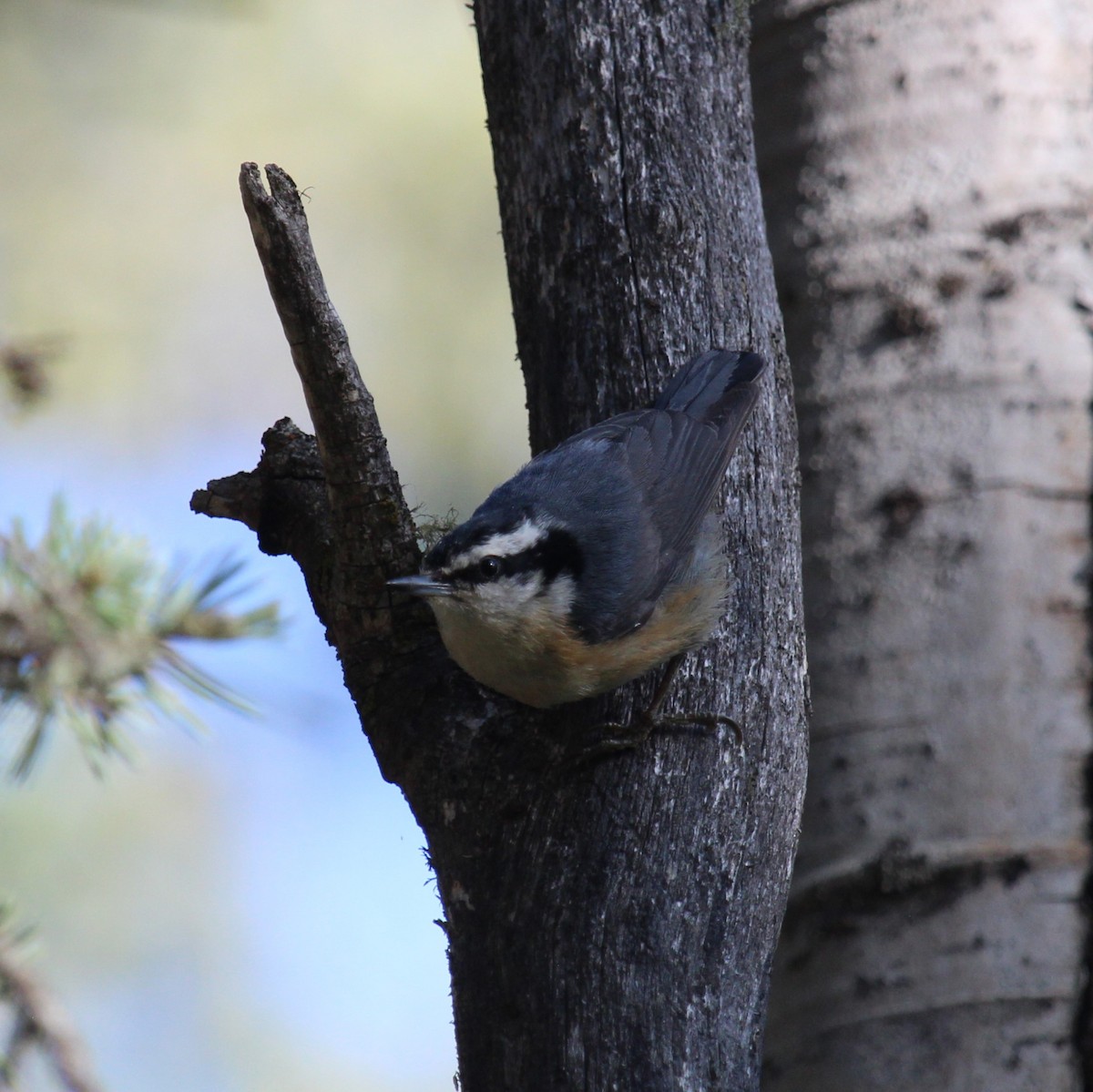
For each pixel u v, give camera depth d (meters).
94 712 7.02
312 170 15.02
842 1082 7.63
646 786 6.73
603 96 7.78
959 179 8.67
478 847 6.74
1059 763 7.74
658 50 7.80
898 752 7.94
